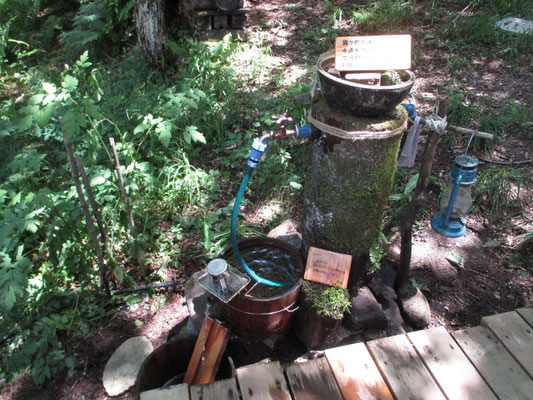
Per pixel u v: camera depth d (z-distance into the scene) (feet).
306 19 19.74
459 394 5.82
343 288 7.25
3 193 8.51
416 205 7.77
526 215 10.34
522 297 8.82
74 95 13.92
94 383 7.89
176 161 11.93
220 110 13.61
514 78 14.97
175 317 8.83
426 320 8.37
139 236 9.11
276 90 14.97
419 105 13.74
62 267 9.11
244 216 10.82
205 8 17.44
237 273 7.03
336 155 6.43
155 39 15.26
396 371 6.09
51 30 19.62
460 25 17.65
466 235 9.98
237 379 6.04
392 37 6.10
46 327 8.45
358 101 5.84
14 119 11.69
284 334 8.04
